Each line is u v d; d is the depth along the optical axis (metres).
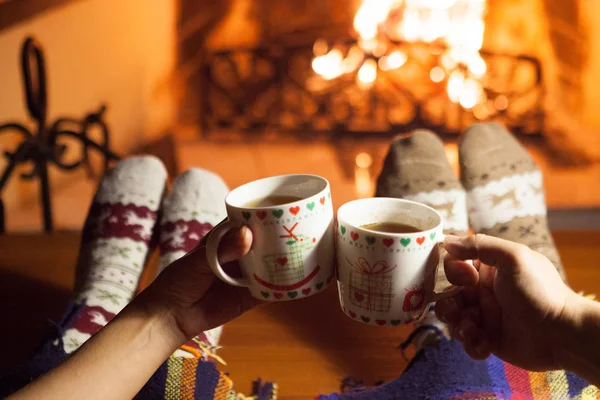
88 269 1.00
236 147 1.95
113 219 1.08
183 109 1.97
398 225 0.60
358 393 0.70
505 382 0.71
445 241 0.57
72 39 1.89
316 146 1.94
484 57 1.93
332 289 1.09
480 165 1.12
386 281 0.55
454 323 0.62
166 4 1.89
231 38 1.93
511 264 0.54
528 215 1.08
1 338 0.96
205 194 1.15
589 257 1.18
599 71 1.90
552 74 1.93
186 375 0.70
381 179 1.11
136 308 0.58
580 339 0.51
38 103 1.52
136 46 1.92
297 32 1.93
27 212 1.93
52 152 1.58
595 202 1.83
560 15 1.88
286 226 0.54
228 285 0.63
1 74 1.87
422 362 0.73
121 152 1.97
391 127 1.94
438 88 1.94
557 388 0.72
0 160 1.89
